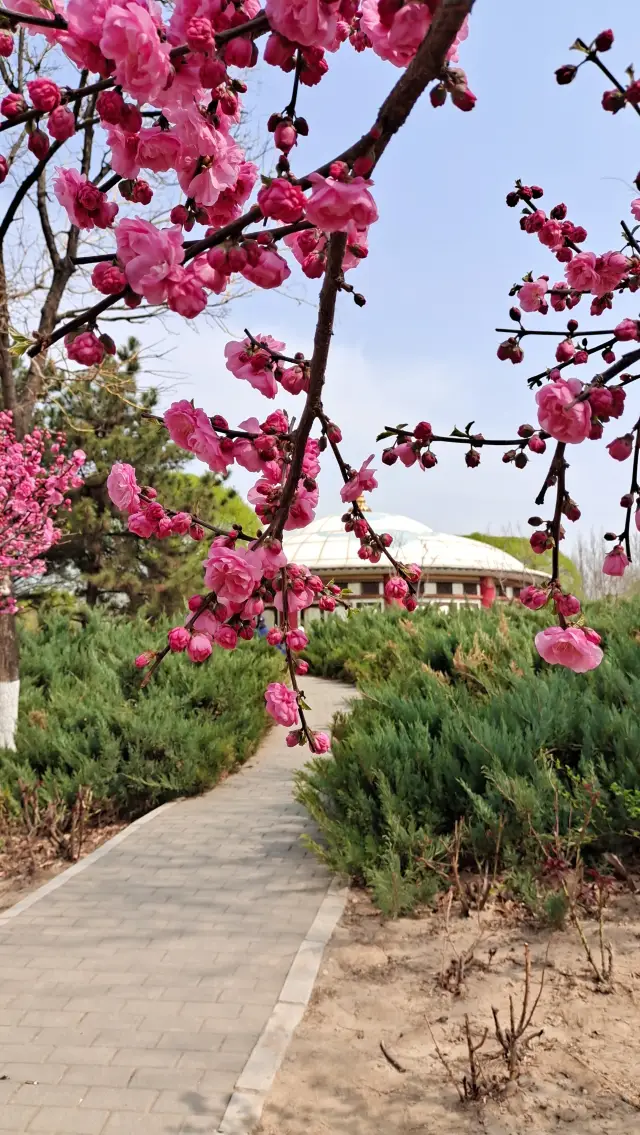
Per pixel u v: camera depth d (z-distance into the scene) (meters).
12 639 9.04
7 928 5.06
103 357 1.41
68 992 4.16
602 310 2.25
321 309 1.64
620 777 5.50
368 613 18.38
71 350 1.40
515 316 2.16
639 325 1.71
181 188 1.48
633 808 4.98
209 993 4.11
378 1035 3.64
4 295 6.21
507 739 5.89
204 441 1.84
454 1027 3.66
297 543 31.42
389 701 7.16
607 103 1.67
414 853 5.32
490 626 11.23
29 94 1.22
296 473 1.80
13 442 10.02
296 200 1.28
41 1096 3.24
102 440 19.66
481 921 4.77
